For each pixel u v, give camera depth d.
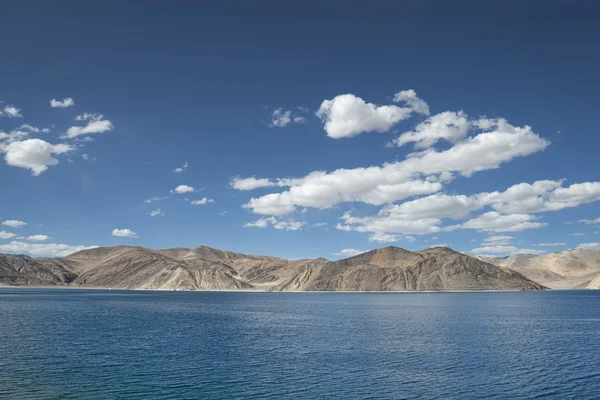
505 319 104.94
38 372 46.88
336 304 169.75
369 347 63.28
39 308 138.50
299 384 42.97
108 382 43.22
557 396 39.44
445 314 120.00
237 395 39.53
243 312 129.62
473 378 45.31
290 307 152.50
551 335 76.06
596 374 47.00
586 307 148.00
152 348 62.16
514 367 50.16
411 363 52.16
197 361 53.09
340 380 44.44
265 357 55.66
